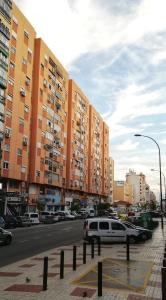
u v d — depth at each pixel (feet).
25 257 59.62
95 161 340.39
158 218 251.60
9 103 167.73
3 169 162.50
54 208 234.17
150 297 31.35
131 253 63.05
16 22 175.63
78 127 285.02
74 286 35.60
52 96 224.33
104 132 383.86
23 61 183.83
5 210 161.27
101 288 31.99
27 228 138.82
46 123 212.43
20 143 179.42
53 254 61.93
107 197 398.01
